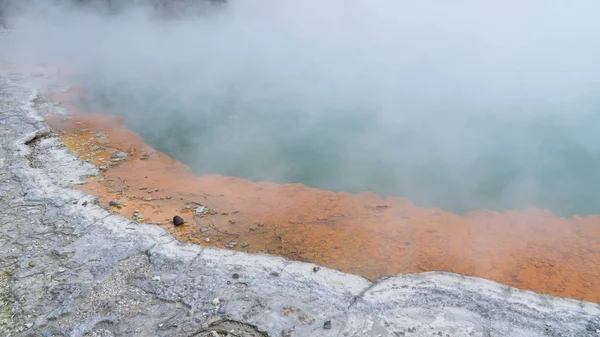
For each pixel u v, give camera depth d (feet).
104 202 13.71
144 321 8.86
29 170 15.06
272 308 9.14
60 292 9.59
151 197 14.37
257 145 19.66
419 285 9.73
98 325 8.77
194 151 18.81
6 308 9.19
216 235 12.26
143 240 11.34
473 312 8.98
